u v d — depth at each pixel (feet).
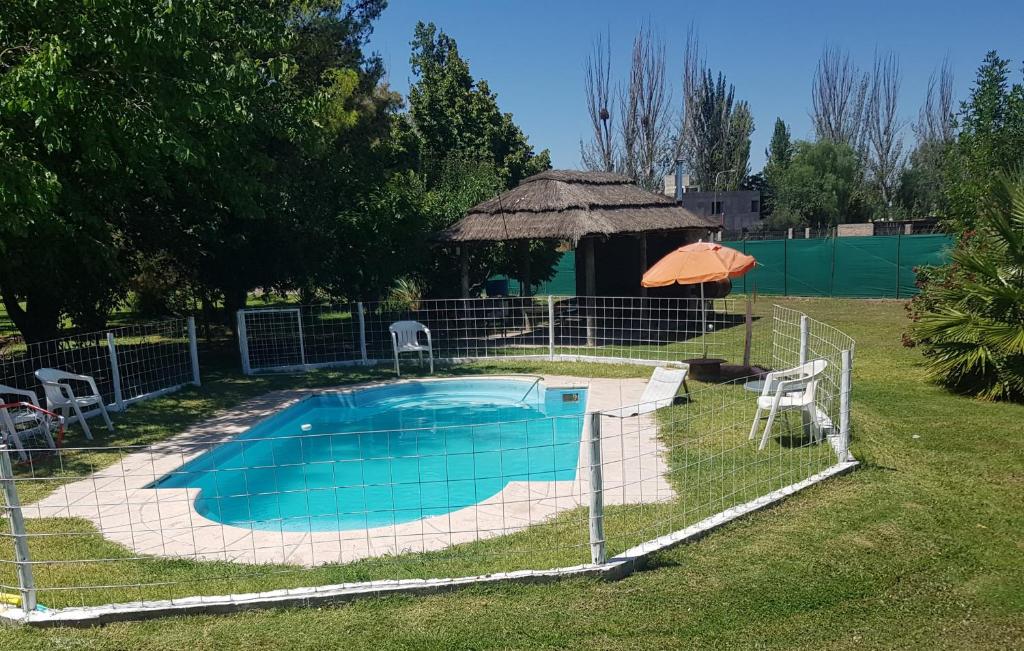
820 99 203.51
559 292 107.96
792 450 27.07
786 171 181.98
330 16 63.87
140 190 46.09
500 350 55.83
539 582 16.71
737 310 78.84
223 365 55.01
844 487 22.77
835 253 87.86
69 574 18.12
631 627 15.02
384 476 31.07
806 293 90.48
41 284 42.80
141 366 45.14
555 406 43.01
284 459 34.04
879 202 195.21
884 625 15.05
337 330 65.62
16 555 15.62
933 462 25.48
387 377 48.24
